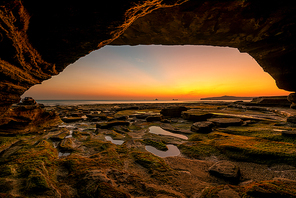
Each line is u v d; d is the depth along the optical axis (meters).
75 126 14.28
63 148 7.32
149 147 7.70
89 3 3.78
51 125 13.52
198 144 7.63
